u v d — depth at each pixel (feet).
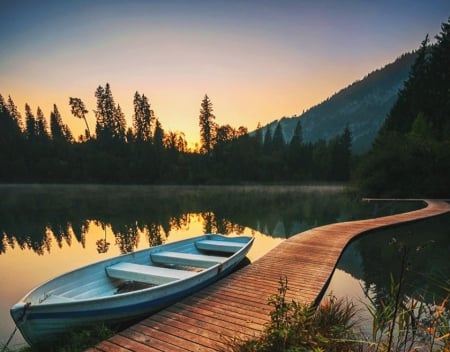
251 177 165.58
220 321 10.25
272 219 44.91
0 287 17.07
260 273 15.88
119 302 10.82
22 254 24.98
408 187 64.13
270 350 7.60
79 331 10.33
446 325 6.99
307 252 20.51
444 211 39.75
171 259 17.46
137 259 17.01
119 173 142.72
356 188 78.64
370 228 29.35
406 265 6.94
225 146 168.96
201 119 165.68
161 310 12.10
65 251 26.08
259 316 10.64
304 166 181.68
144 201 71.41
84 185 139.23
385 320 7.57
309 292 13.05
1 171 137.39
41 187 127.95
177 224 40.22
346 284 16.66
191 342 8.85
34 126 170.50
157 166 148.36
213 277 15.12
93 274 13.85
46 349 9.79
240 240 23.67
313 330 8.23
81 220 42.39
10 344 10.80
